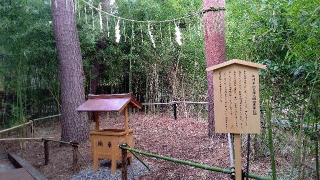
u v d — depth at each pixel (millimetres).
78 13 8383
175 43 8719
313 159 2773
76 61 6391
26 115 7961
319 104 2096
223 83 2271
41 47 7086
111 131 4609
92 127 8070
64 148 6195
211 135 5590
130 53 9367
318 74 1921
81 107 4484
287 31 2225
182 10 8359
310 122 2250
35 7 6723
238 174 2316
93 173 4496
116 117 9570
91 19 8633
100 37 9031
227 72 2254
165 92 9461
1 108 7852
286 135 3348
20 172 4664
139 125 7875
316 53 1884
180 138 6055
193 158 4703
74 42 6395
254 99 2186
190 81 8891
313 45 1910
